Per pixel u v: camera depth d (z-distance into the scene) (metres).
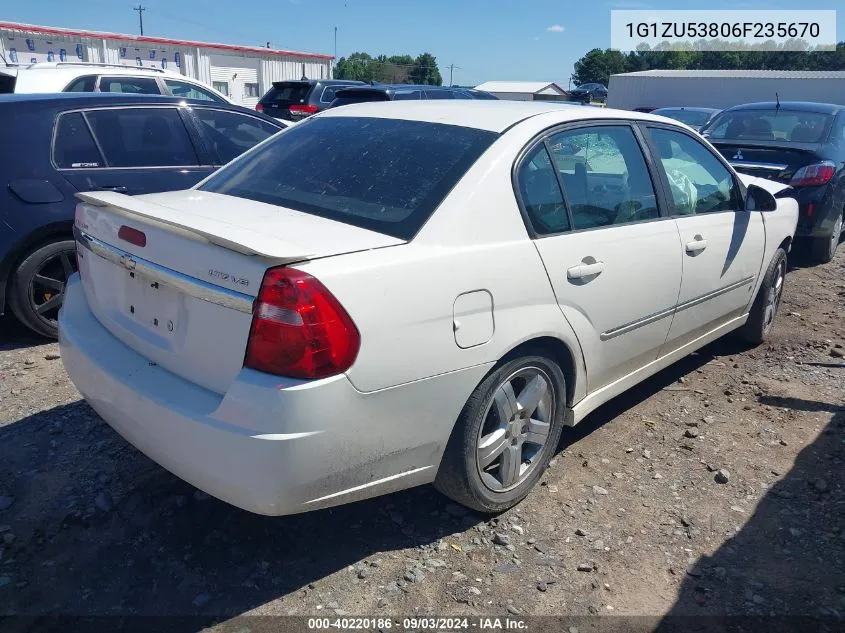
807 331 5.57
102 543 2.79
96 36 19.86
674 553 2.86
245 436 2.21
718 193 4.23
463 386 2.63
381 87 13.05
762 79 26.31
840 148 7.60
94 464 3.30
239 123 5.83
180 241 2.44
